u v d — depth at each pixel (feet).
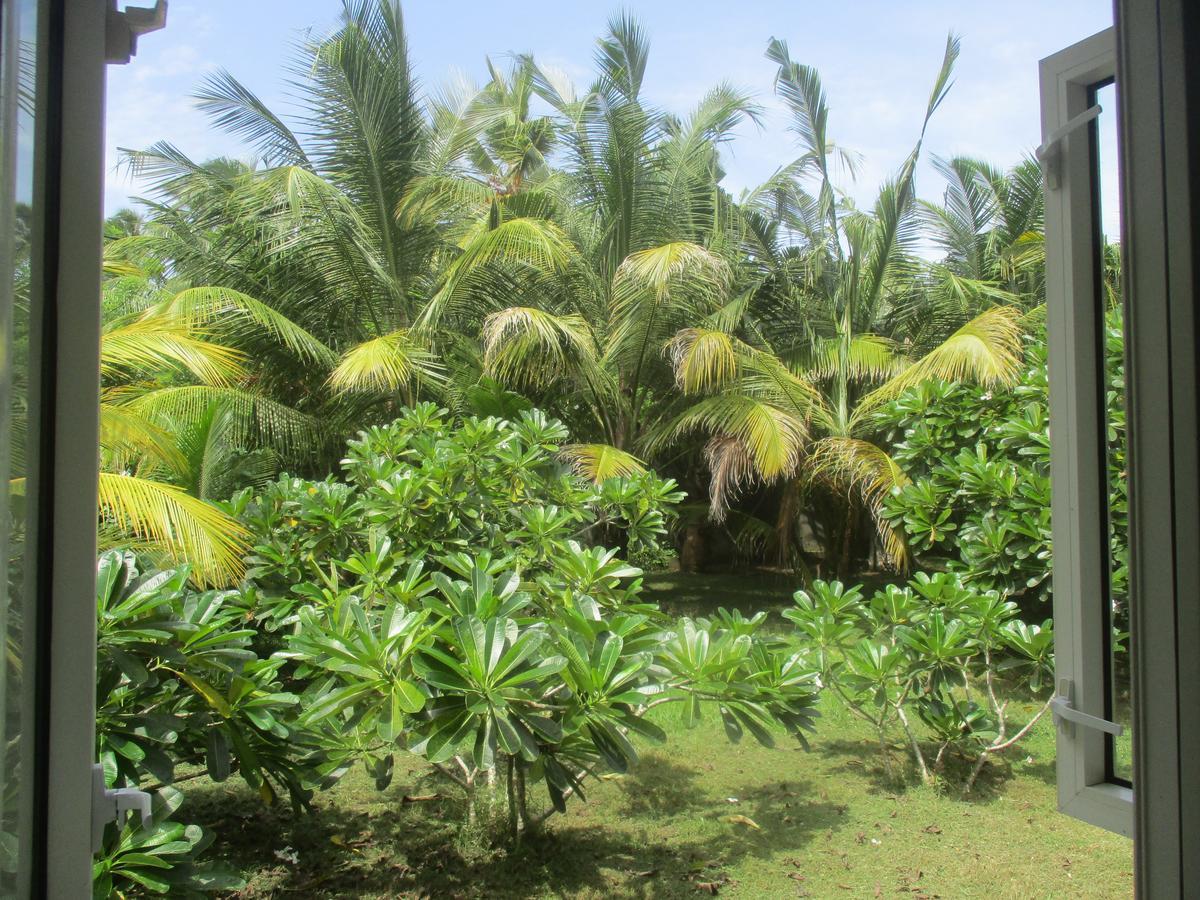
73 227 2.94
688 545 34.73
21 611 2.64
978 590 17.31
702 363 25.57
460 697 8.31
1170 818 3.20
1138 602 3.32
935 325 33.83
